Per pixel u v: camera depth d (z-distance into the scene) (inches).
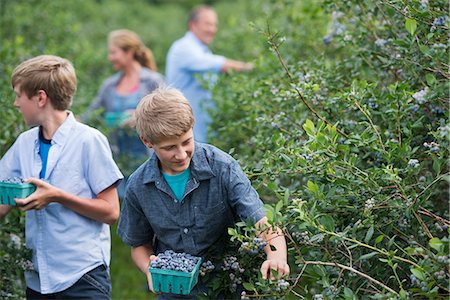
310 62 178.2
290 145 132.5
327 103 148.6
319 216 122.1
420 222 121.7
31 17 331.9
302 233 123.1
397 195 124.0
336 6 167.8
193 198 128.0
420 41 135.4
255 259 133.3
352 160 124.1
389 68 154.9
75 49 319.6
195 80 267.7
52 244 142.3
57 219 142.1
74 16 418.3
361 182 124.3
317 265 119.7
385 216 126.8
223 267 130.6
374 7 158.9
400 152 126.3
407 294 111.0
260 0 307.3
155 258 122.8
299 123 156.2
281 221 115.4
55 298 143.6
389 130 137.3
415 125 131.3
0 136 189.6
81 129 145.3
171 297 131.3
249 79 211.0
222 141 197.3
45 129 145.6
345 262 126.8
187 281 119.3
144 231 135.2
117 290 225.3
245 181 128.6
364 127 142.7
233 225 132.1
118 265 242.2
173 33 458.6
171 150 122.6
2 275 155.4
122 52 272.8
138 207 132.3
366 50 160.1
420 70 141.2
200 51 270.8
